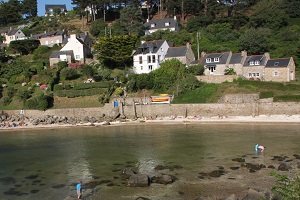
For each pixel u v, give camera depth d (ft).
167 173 142.72
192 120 264.11
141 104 287.69
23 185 138.82
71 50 402.31
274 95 262.06
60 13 625.00
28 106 311.68
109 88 315.99
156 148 187.32
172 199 115.44
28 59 416.05
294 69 301.84
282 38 367.66
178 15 496.64
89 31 489.26
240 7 474.49
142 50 353.51
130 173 143.13
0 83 353.31
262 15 417.69
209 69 323.57
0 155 191.93
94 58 402.11
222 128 232.32
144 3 525.75
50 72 354.54
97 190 127.65
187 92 294.87
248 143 186.29
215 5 463.42
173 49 354.33
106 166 158.51
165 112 282.36
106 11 539.29
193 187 125.49
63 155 184.55
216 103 270.46
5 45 492.13
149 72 333.42
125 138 219.82
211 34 392.88
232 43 369.91
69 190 130.31
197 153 172.04
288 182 71.56
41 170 158.61
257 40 346.95
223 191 120.16
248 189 120.16
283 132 209.87
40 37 476.95
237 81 291.99
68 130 264.72
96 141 216.13
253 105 259.39
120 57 352.49
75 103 312.29
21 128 280.92
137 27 439.22
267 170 139.85
